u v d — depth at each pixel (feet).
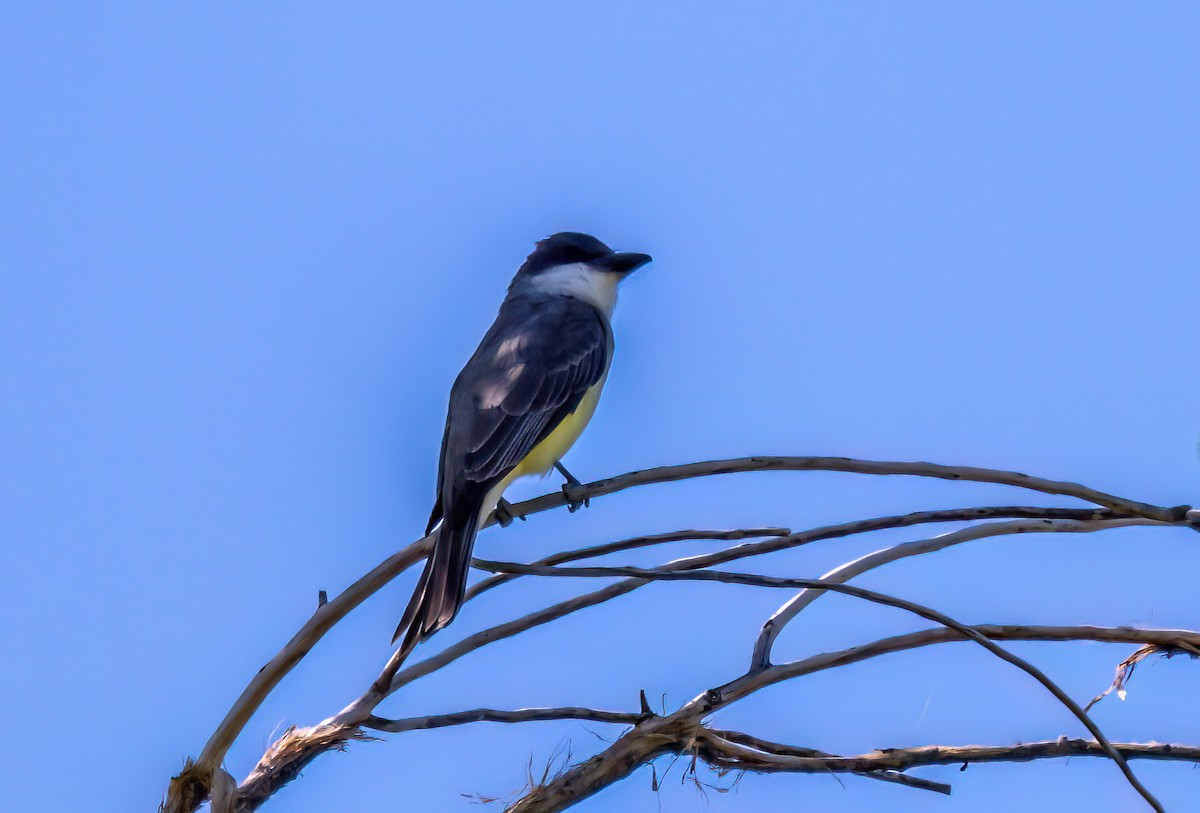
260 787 20.13
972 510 22.44
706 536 22.89
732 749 21.52
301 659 20.21
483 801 20.65
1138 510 21.47
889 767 21.43
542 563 22.88
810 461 22.12
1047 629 21.99
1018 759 21.63
